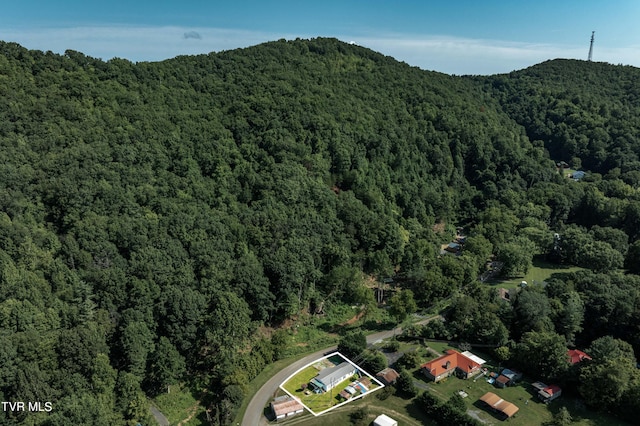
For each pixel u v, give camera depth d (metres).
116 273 99.56
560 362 95.56
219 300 99.75
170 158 144.50
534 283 133.62
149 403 88.38
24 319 84.81
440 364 100.19
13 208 109.12
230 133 162.88
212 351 101.06
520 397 93.56
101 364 82.25
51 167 121.81
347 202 152.88
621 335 109.56
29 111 133.75
